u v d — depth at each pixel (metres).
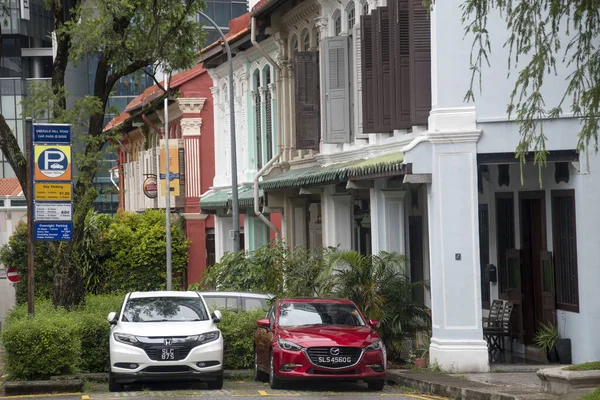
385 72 23.36
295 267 25.08
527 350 22.20
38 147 21.19
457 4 20.25
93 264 44.97
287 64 33.00
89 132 24.38
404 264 23.42
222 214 42.78
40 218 21.20
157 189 52.19
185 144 48.97
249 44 37.22
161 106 50.38
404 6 22.17
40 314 21.12
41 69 97.69
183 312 20.70
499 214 23.75
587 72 19.69
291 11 31.44
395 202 24.28
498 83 20.17
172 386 21.11
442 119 20.23
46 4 24.47
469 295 20.22
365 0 25.80
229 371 22.61
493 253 24.02
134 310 20.64
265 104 37.12
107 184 94.69
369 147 25.52
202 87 48.88
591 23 15.21
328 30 28.47
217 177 44.69
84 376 21.53
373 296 21.98
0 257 43.91
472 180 20.22
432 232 20.42
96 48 23.94
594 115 15.10
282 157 34.03
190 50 25.64
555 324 21.05
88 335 22.41
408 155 20.38
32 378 19.73
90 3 23.56
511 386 17.19
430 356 20.59
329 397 17.34
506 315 22.97
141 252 45.62
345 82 27.14
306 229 33.16
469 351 20.11
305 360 18.69
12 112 95.81
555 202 21.00
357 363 18.70
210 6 74.56
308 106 29.70
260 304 24.31
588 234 19.78
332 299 20.75
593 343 19.77
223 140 44.50
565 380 15.16
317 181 26.00
